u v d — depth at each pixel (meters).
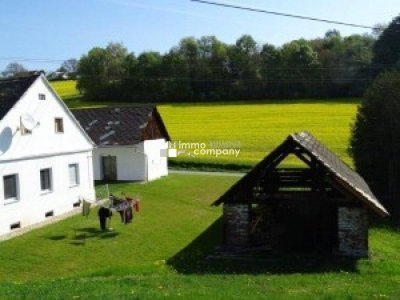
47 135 29.55
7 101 27.08
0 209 25.33
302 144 20.09
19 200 26.88
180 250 22.50
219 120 79.75
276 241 21.66
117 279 15.86
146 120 44.25
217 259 20.14
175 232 25.83
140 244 23.64
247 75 118.81
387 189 34.81
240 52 123.62
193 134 69.31
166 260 20.48
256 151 59.22
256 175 20.98
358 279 16.61
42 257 21.59
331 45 138.50
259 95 111.38
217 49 124.50
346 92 107.94
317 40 141.88
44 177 29.56
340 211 20.34
